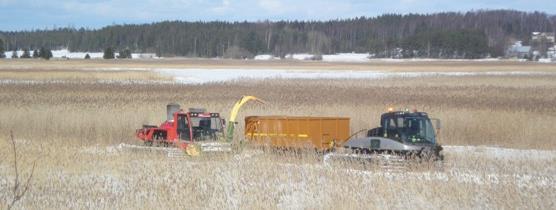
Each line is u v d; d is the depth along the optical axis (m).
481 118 57.03
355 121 57.91
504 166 36.38
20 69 195.88
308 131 43.06
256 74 178.38
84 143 46.47
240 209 26.12
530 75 176.12
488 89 117.12
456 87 122.94
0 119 56.75
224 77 160.00
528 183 31.09
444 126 53.62
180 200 27.05
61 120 56.66
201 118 45.19
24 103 74.50
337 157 37.44
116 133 52.41
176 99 85.75
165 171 34.22
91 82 133.00
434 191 28.50
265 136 44.19
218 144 41.94
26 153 39.03
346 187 29.38
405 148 37.09
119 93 100.19
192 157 40.47
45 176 32.38
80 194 28.45
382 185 29.42
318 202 27.38
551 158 40.88
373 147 38.22
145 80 143.25
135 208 26.00
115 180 32.12
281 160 38.69
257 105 72.12
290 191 29.33
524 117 58.06
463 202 27.33
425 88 118.56
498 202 27.06
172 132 44.59
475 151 44.47
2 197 27.64
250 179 31.69
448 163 38.09
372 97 91.19
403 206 26.89
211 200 27.45
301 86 121.38
